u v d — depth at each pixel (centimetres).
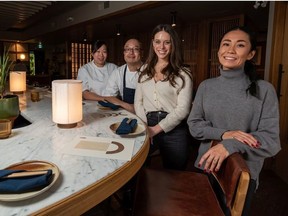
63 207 60
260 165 123
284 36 256
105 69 272
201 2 331
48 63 1091
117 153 93
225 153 108
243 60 123
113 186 76
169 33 160
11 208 58
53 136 112
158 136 171
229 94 129
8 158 86
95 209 187
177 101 166
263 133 118
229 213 100
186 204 107
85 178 73
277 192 225
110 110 175
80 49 762
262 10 372
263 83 125
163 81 165
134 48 212
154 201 108
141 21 463
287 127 254
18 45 1004
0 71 140
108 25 502
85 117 151
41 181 64
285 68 255
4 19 579
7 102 128
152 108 173
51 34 665
